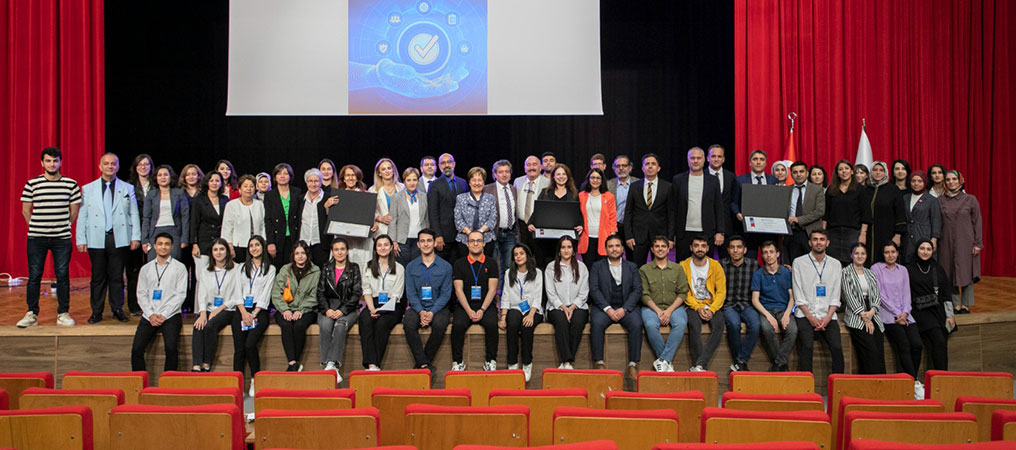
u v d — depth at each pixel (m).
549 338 5.75
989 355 6.07
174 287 5.57
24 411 2.79
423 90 8.95
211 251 5.61
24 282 8.44
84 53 8.87
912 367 5.59
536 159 6.73
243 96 8.83
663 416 2.80
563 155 10.63
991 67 9.39
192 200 6.06
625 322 5.65
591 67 8.97
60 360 5.66
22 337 5.64
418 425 2.82
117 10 9.76
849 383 3.83
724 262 5.90
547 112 8.95
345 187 6.62
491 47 8.96
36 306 5.73
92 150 8.98
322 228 6.04
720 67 10.25
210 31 9.98
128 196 5.92
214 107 10.06
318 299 5.66
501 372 3.83
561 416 2.82
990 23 9.38
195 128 10.05
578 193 6.39
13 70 8.71
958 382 3.91
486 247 6.23
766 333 5.59
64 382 3.81
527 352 5.61
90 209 5.82
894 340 5.67
